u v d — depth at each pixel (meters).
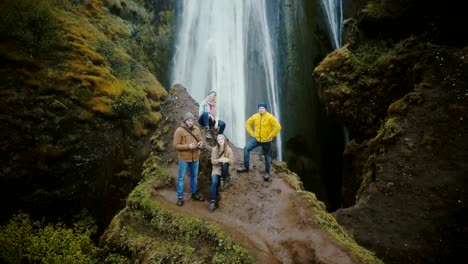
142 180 9.23
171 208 7.58
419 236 8.00
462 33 12.22
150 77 13.64
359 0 16.20
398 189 9.03
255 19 19.28
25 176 8.92
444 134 9.55
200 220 6.96
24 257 7.81
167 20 17.91
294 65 18.17
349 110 13.84
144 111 11.86
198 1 19.06
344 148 15.64
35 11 10.06
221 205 7.71
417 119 10.12
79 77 10.42
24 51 9.91
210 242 6.54
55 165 9.28
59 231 8.78
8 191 8.80
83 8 13.40
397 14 13.66
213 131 10.22
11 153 8.82
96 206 10.05
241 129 17.88
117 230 7.54
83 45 11.50
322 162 17.28
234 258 6.08
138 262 6.58
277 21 19.09
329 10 18.77
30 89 9.50
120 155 10.74
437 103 10.20
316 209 7.55
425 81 10.90
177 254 6.35
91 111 10.13
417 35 13.26
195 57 18.36
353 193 13.59
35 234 8.65
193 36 18.59
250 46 19.05
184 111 11.73
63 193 9.36
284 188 8.36
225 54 18.81
